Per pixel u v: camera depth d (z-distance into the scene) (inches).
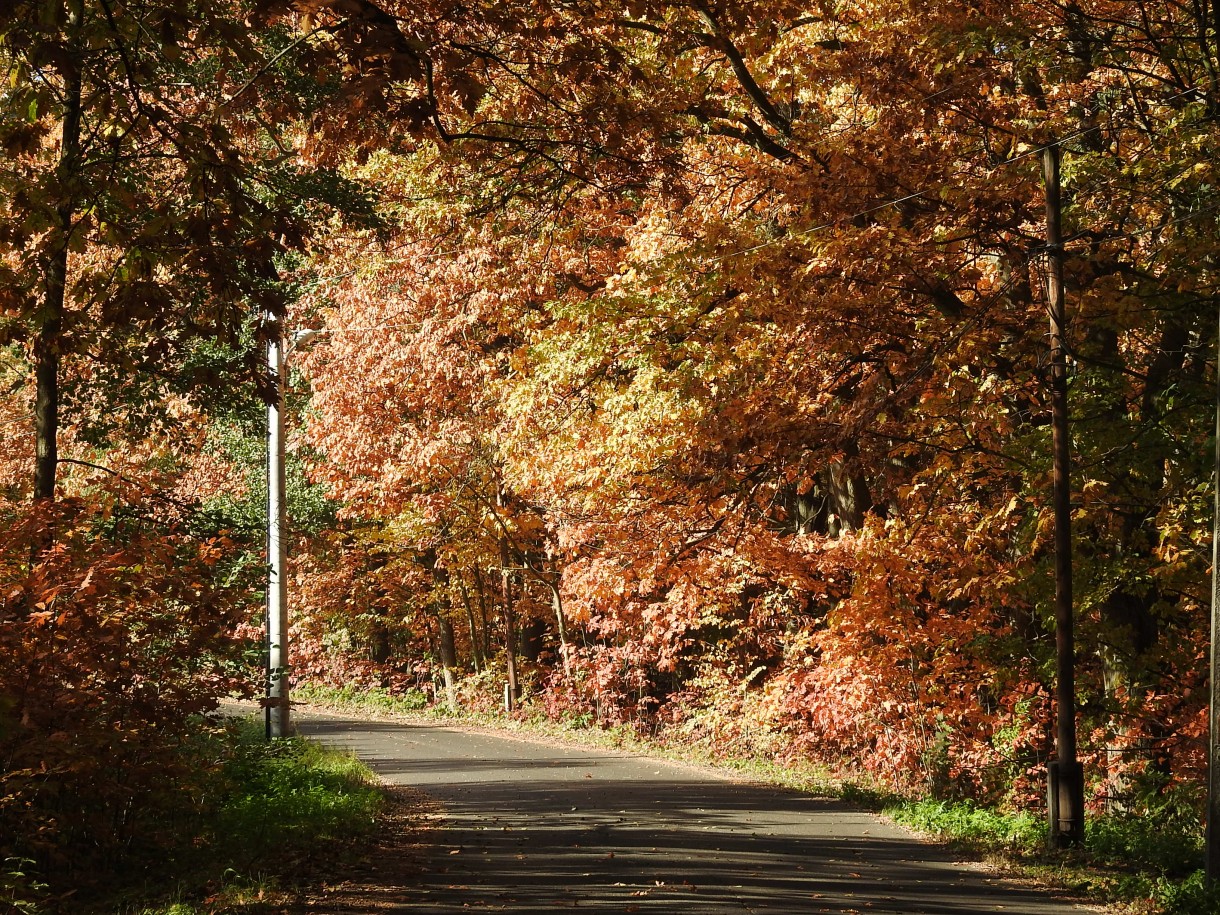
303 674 1819.6
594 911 390.6
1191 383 685.3
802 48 755.4
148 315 398.6
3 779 400.8
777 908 403.9
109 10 362.6
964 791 784.3
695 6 481.7
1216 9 583.2
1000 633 808.9
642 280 794.2
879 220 696.4
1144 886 457.1
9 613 434.0
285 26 585.3
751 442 748.0
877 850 559.5
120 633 458.9
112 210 460.1
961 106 706.8
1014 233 698.2
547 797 749.3
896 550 786.2
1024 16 649.6
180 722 480.4
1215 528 477.1
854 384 815.7
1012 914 413.4
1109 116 676.1
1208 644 780.0
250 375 460.1
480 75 494.6
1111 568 684.1
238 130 571.5
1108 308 658.2
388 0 408.2
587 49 446.6
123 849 456.1
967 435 733.3
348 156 740.7
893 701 796.6
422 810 671.1
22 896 380.8
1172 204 673.0
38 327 443.5
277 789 637.9
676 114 748.6
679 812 681.0
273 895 398.6
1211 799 465.7
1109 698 747.4
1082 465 672.4
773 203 819.4
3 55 446.0
